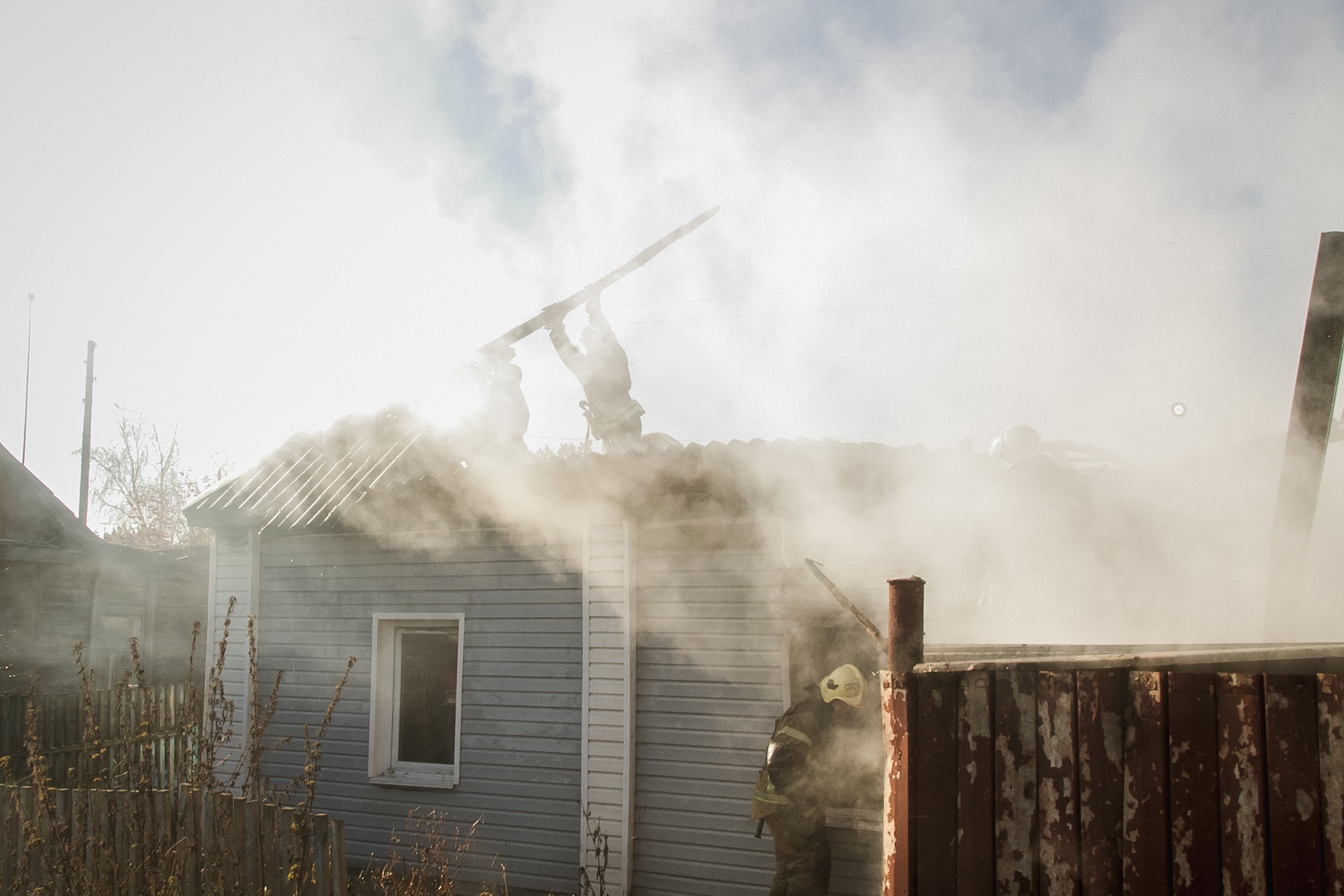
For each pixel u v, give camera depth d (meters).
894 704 2.79
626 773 6.07
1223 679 2.41
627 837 5.99
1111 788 2.50
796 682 5.86
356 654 7.38
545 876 6.35
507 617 6.88
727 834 5.82
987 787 2.63
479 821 6.64
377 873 6.67
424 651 7.37
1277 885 2.27
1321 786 2.26
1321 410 4.05
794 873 4.96
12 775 8.43
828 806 5.49
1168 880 2.40
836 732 5.52
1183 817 2.41
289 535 7.82
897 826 2.71
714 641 6.09
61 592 14.27
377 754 7.18
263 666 7.73
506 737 6.70
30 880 4.71
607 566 6.39
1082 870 2.50
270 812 4.46
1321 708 2.29
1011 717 2.65
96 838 4.64
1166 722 2.47
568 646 6.62
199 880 4.55
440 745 7.18
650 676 6.22
